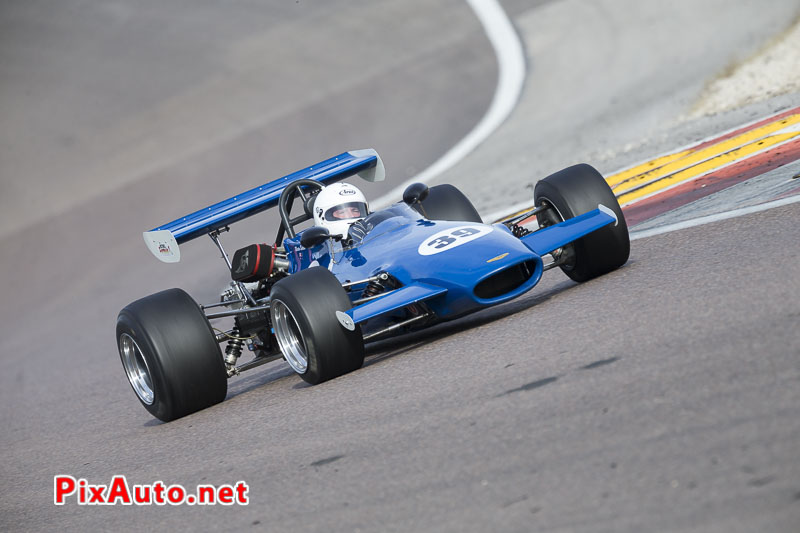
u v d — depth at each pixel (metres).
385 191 61.94
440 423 18.86
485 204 48.94
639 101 62.03
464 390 20.50
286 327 26.06
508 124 69.81
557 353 20.97
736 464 13.42
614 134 55.19
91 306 56.41
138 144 89.19
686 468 13.74
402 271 25.61
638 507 13.10
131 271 61.44
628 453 14.77
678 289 22.98
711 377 16.66
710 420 14.98
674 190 37.72
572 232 25.77
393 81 90.88
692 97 57.06
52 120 98.75
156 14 124.69
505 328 24.89
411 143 72.62
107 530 19.48
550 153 56.28
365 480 17.19
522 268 25.31
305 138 80.38
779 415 14.41
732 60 63.12
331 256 28.61
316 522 16.03
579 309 24.23
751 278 21.88
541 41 92.06
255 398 27.20
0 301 63.81
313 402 23.80
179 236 31.23
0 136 97.44
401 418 20.02
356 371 25.52
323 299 24.72
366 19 112.62
